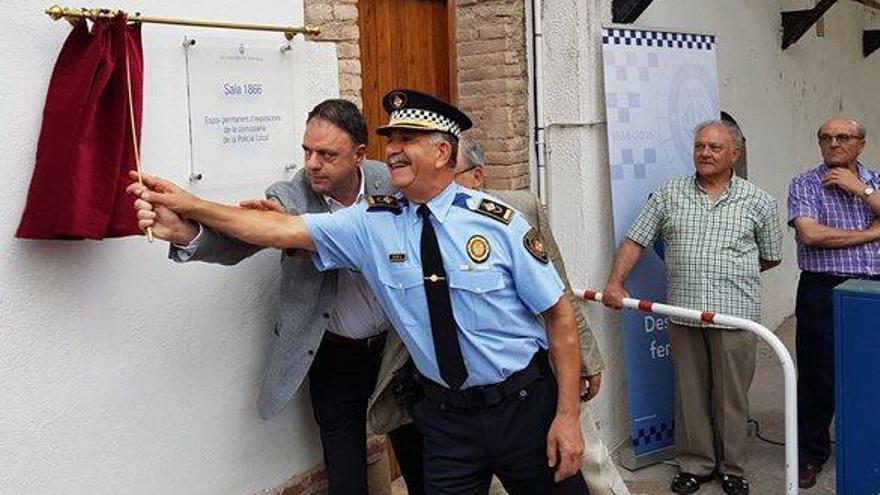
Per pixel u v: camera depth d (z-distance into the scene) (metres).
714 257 4.00
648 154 4.55
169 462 2.88
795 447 3.36
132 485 2.77
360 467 3.19
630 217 4.47
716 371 4.10
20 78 2.40
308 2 3.30
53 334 2.52
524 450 2.67
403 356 2.96
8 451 2.43
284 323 2.99
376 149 4.13
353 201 3.02
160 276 2.81
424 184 2.53
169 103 2.79
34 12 2.42
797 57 7.20
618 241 4.42
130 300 2.72
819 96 7.71
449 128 2.53
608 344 4.61
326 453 3.19
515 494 2.84
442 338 2.57
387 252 2.59
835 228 4.07
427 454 2.80
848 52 8.35
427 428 2.78
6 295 2.40
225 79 2.96
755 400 5.37
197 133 2.88
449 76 4.61
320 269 2.71
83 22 2.43
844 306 2.98
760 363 6.08
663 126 4.63
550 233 3.28
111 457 2.70
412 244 2.57
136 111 2.49
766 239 4.07
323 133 2.78
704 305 4.02
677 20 5.28
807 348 4.20
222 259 2.65
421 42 4.39
